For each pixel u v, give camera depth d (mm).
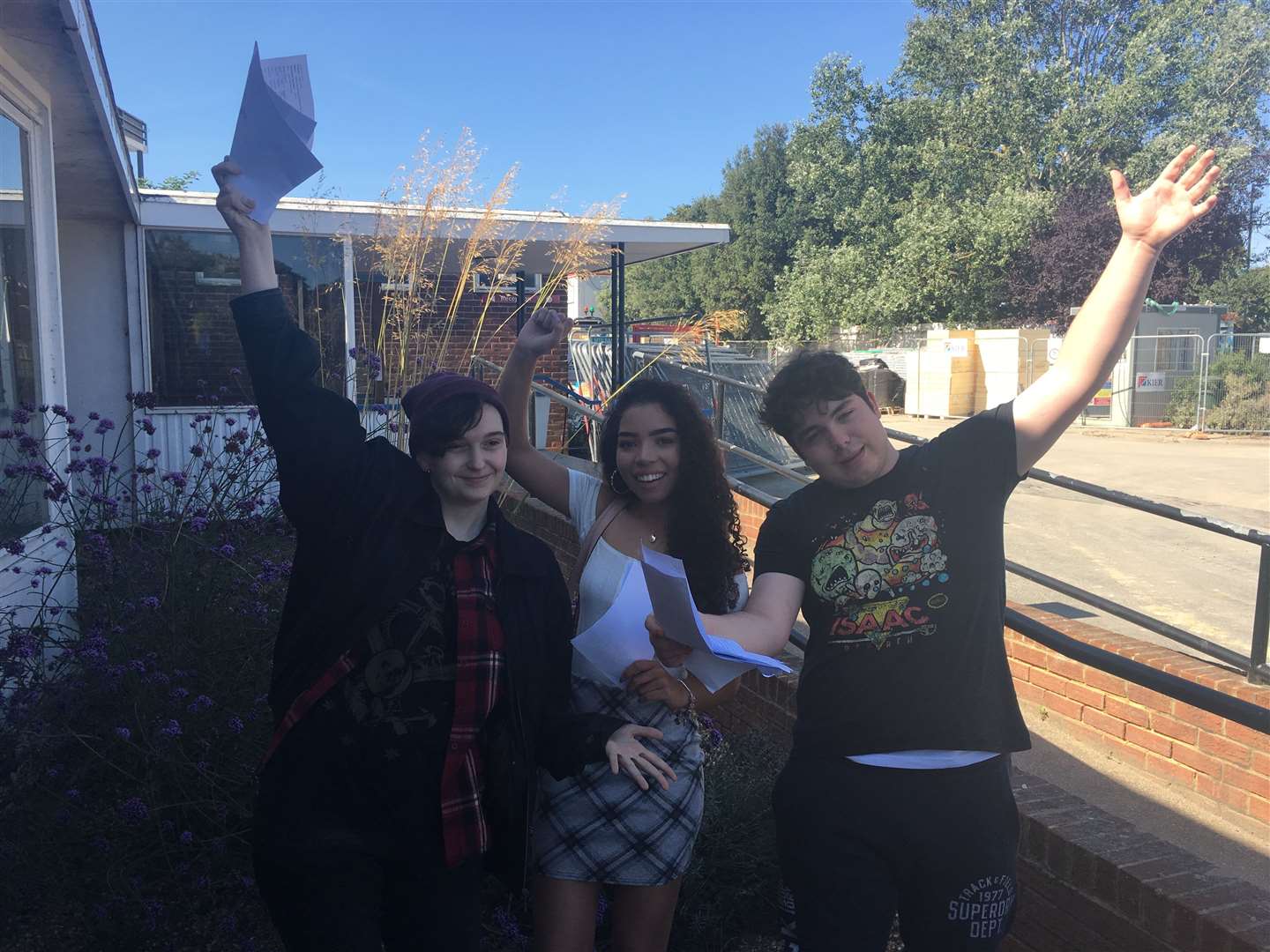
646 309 54312
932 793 1822
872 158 32094
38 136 4312
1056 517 9820
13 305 3986
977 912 1827
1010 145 30500
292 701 1828
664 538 2273
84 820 2566
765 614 1937
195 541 3107
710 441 2246
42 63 3979
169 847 2580
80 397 7539
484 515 2010
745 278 46688
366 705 1805
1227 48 29312
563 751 2012
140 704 2674
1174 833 3236
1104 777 3666
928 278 28234
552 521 5543
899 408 25109
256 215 1941
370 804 1804
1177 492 11266
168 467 7508
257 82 1862
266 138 1896
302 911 1766
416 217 5637
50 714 2639
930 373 23219
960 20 31922
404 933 1862
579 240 6801
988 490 1892
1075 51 32031
